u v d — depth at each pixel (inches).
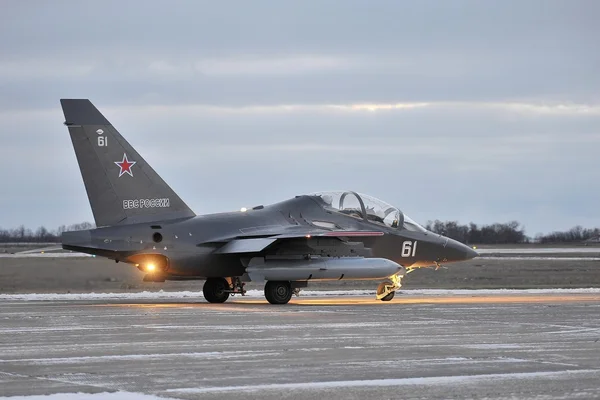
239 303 4532.5
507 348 2516.0
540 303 4387.3
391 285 4719.5
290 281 4468.5
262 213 4662.9
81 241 4224.9
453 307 4087.1
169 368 2165.4
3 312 3732.8
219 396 1835.6
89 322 3255.4
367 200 4889.3
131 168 4384.8
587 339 2728.8
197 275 4480.8
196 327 3070.9
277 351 2449.6
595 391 1886.1
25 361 2274.9
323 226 4709.6
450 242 5068.9
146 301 4672.7
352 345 2578.7
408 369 2149.4
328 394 1854.1
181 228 4414.4
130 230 4318.4
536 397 1825.8
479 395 1845.5
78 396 1834.4
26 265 5920.3
